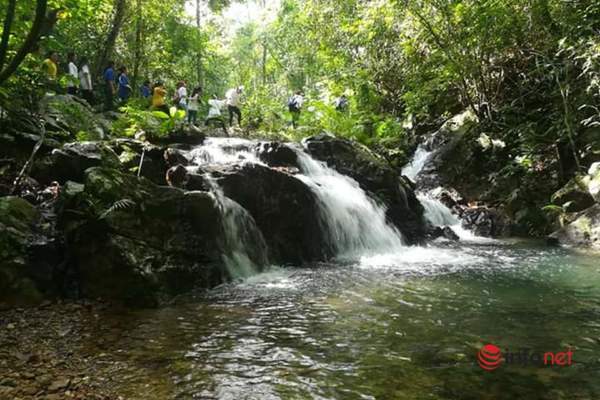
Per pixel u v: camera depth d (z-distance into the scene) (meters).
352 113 17.33
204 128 15.44
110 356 4.11
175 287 5.92
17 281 5.25
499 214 11.76
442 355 4.27
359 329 4.86
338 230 9.02
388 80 18.42
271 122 18.20
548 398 3.55
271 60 35.00
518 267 7.70
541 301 5.84
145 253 5.86
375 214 10.06
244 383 3.70
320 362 4.09
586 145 11.77
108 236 5.68
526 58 14.25
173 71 23.88
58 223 5.93
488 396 3.57
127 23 18.94
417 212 11.43
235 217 7.35
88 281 5.60
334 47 19.56
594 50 10.79
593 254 8.80
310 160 10.52
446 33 13.64
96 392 3.51
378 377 3.84
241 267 7.05
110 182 6.04
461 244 10.14
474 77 14.27
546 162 12.38
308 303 5.67
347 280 6.79
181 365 3.98
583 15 11.86
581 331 4.86
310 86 26.45
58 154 7.30
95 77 16.62
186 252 6.30
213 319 5.09
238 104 17.00
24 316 4.89
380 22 15.89
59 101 10.49
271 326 4.90
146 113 10.75
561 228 10.34
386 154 15.15
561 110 12.76
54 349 4.21
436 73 15.74
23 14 6.79
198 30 24.52
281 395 3.54
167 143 10.00
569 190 10.91
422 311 5.43
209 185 7.60
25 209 5.94
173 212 6.43
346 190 10.05
